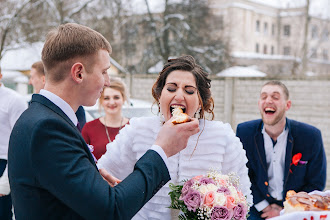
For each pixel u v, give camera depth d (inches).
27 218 43.4
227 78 417.4
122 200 42.9
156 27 1046.4
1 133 117.5
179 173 68.7
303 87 368.5
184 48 1039.6
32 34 805.9
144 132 70.7
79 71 47.3
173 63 68.2
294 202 52.8
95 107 195.0
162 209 67.3
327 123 354.9
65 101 48.1
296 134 105.0
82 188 41.0
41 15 814.5
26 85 628.4
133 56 1136.8
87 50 47.3
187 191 57.4
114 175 75.3
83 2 879.7
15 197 44.5
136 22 1053.2
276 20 2004.2
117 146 74.9
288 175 105.7
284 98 104.2
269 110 104.2
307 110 366.3
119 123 140.1
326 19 1117.1
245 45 1798.7
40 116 43.8
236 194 56.4
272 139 107.7
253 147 108.3
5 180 105.2
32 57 810.2
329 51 1547.7
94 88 48.9
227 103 419.2
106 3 960.3
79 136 46.3
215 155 68.3
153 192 47.0
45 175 41.0
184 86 65.4
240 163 73.0
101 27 976.9
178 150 50.3
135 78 516.4
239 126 113.3
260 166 107.0
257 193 108.0
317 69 1596.9
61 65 47.1
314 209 50.5
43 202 42.8
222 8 1766.7
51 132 42.4
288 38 1987.0
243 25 1812.3
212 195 54.6
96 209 41.1
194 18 1071.6
